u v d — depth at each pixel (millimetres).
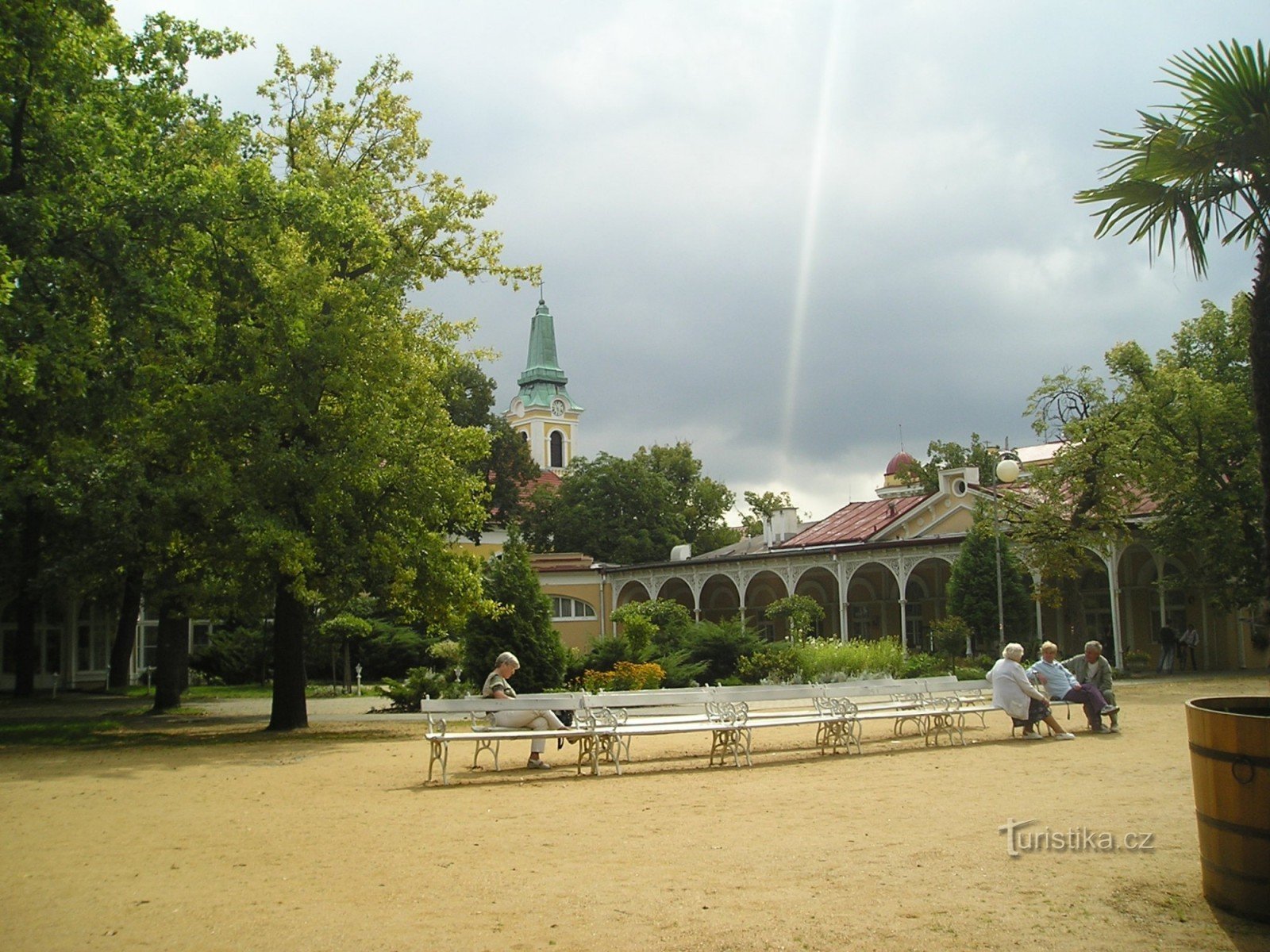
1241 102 6527
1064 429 28703
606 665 25797
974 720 17438
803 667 28562
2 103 15211
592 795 10008
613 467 64938
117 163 16062
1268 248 6648
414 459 19016
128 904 6094
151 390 17266
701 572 45969
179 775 12203
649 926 5391
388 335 18438
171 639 27344
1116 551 32500
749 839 7602
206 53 18125
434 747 11242
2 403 14320
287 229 17828
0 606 34781
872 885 6121
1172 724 16031
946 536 36938
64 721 22750
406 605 19359
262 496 17656
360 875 6719
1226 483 32688
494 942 5191
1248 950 4910
